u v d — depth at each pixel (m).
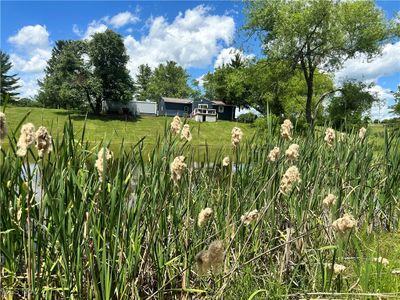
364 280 2.86
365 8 30.25
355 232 3.45
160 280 2.77
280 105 34.09
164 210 2.91
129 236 2.55
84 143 3.10
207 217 2.19
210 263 1.98
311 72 32.72
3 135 1.77
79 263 2.31
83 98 53.03
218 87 71.06
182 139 3.11
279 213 3.71
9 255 2.32
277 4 31.72
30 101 66.38
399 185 5.35
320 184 4.07
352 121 8.23
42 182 2.14
